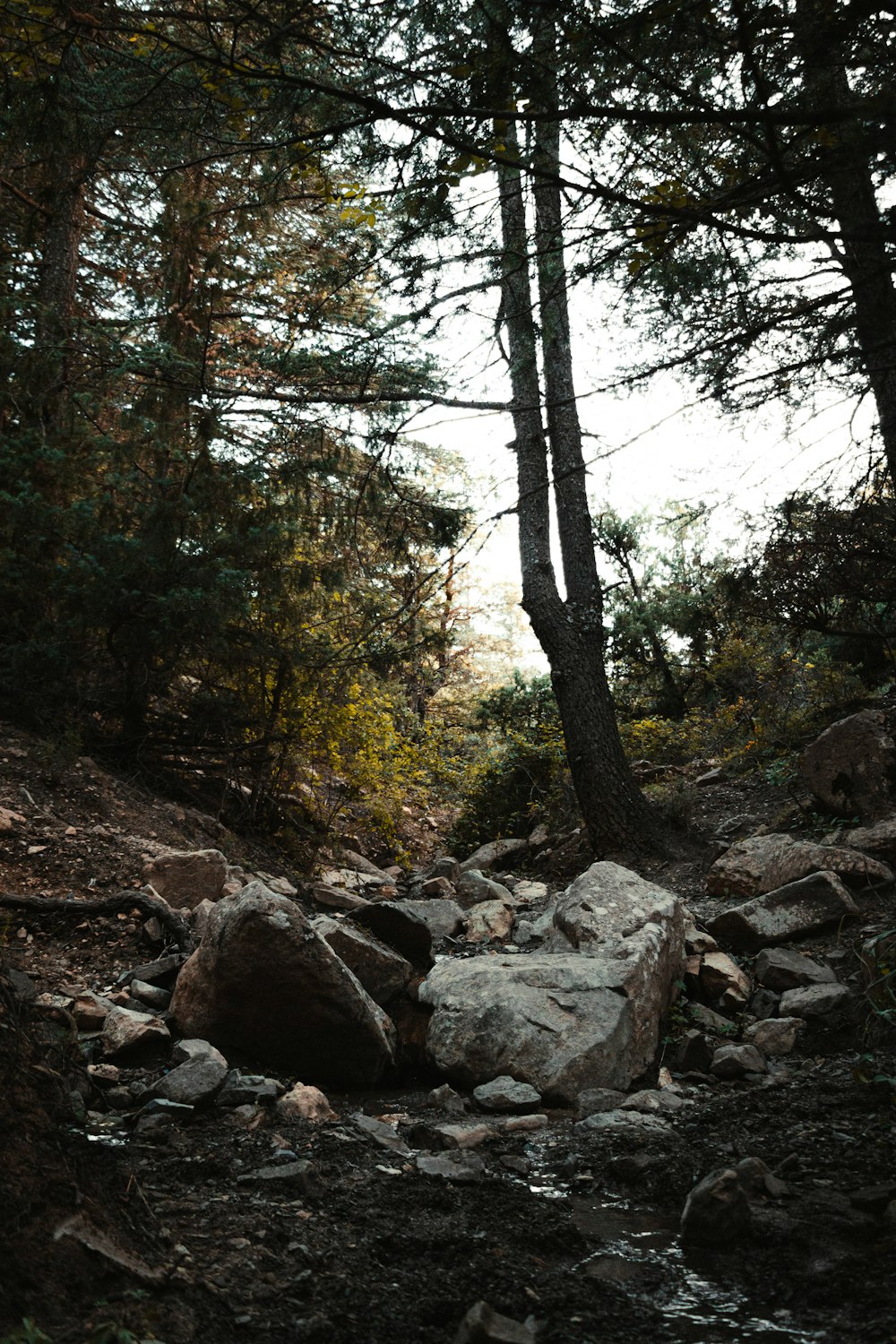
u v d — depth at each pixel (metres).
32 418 10.90
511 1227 3.18
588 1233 3.21
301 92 3.50
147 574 9.90
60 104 4.57
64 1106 2.95
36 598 10.41
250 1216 3.05
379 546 11.70
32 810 8.52
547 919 7.99
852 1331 2.47
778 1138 3.93
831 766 8.84
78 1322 2.16
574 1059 4.96
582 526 10.92
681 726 15.16
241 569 10.12
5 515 10.12
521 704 16.41
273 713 11.28
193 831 9.82
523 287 6.14
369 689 12.41
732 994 6.11
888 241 2.63
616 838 10.06
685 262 3.77
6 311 10.77
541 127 3.44
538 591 10.82
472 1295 2.67
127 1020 5.24
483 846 12.70
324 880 10.73
